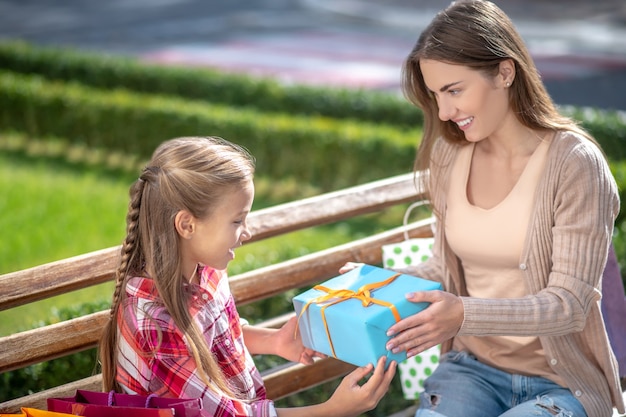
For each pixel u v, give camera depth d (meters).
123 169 14.87
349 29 35.00
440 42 3.84
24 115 16.16
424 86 4.18
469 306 3.71
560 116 4.11
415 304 3.71
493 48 3.84
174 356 3.41
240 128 13.98
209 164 3.44
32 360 3.84
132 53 29.84
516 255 4.06
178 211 3.41
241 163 3.51
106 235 11.26
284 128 13.65
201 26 35.41
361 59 29.03
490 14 3.89
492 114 3.96
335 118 16.17
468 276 4.34
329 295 3.81
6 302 3.81
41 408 3.91
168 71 18.05
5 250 10.57
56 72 18.89
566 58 28.20
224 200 3.44
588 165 3.90
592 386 4.10
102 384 4.02
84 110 15.59
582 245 3.86
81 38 32.50
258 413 3.52
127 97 15.58
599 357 4.12
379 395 3.65
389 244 5.27
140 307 3.43
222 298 3.80
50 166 14.89
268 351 4.18
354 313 3.62
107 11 38.84
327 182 13.48
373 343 3.59
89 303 6.28
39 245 10.80
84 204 12.55
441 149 4.39
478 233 4.14
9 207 12.26
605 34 31.72
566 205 3.91
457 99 3.91
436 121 4.27
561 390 4.09
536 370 4.17
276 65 28.16
